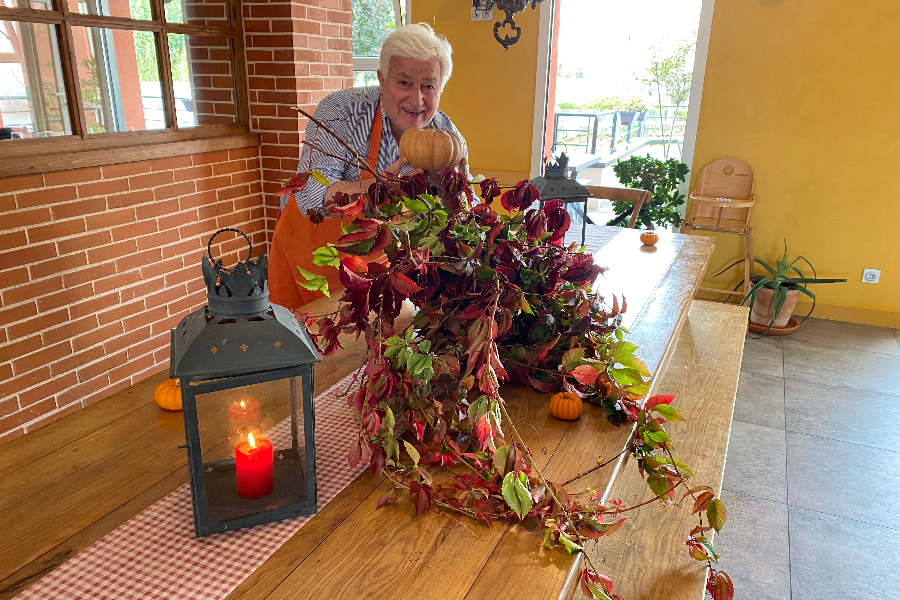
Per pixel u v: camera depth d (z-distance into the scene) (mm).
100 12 2707
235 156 3432
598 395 1258
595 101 4617
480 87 4812
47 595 781
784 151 4160
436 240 1055
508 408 1258
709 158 4363
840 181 4070
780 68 4039
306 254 2150
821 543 2086
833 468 2525
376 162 2035
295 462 907
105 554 853
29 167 2424
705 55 4188
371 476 1035
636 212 3385
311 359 848
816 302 4281
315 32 3473
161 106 3049
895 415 2961
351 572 829
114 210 2809
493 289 1079
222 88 3367
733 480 2432
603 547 1426
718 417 1989
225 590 793
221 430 849
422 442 1053
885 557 2027
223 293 848
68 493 982
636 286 2092
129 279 2934
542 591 805
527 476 925
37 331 2580
